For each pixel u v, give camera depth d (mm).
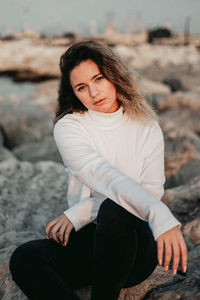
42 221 2662
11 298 1615
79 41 1533
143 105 1650
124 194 1312
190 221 2287
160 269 1710
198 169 4062
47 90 12258
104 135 1619
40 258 1408
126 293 1582
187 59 21250
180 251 1229
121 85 1562
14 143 6184
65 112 1699
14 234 2133
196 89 12867
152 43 30938
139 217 1311
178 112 7738
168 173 4141
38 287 1327
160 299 1491
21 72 16188
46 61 17031
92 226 1570
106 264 1304
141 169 1621
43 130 6273
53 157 4988
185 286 1527
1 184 3121
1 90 14055
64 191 3145
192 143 4387
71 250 1512
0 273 1741
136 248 1335
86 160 1483
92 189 1444
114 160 1610
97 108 1563
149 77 15867
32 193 3047
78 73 1503
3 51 18609
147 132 1627
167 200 2742
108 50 1539
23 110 6676
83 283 1581
